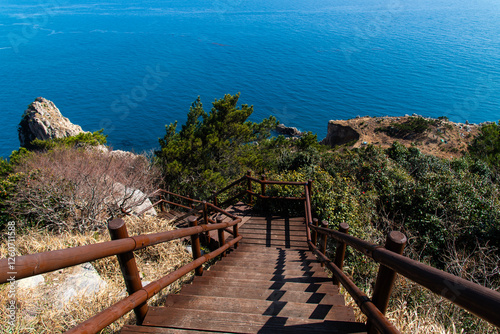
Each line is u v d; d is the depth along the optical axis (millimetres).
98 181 7844
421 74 154000
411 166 14086
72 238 5914
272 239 6422
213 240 6758
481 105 103750
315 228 4688
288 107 100938
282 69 169875
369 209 8414
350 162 11383
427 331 3268
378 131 47688
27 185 7113
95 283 4168
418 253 7684
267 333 2312
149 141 68500
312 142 22750
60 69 161750
